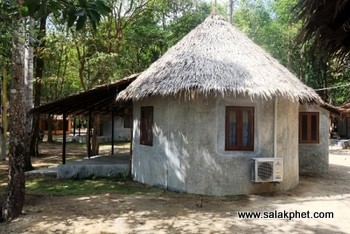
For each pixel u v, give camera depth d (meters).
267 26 31.11
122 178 12.47
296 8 2.64
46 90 25.84
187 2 25.53
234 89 8.84
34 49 16.56
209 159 9.62
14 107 7.64
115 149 24.61
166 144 10.45
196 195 9.59
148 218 7.47
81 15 3.86
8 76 19.11
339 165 16.45
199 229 6.75
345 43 2.61
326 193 10.01
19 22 6.50
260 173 9.52
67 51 22.17
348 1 2.28
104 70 19.45
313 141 13.87
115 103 12.78
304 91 9.90
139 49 25.94
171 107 10.30
